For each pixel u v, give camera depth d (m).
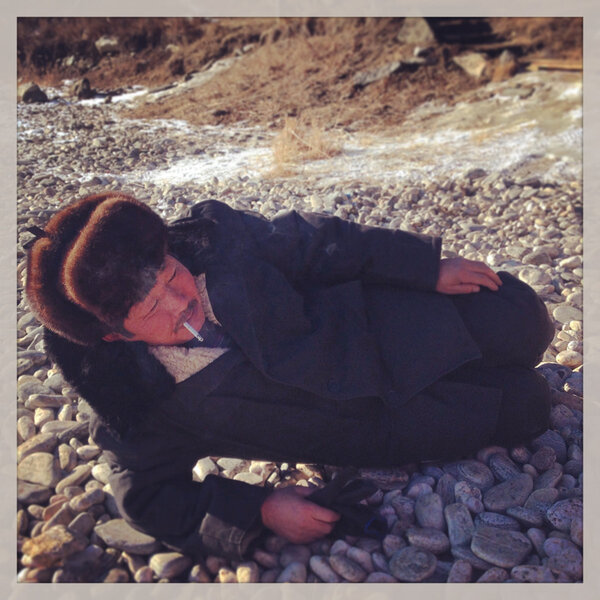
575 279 4.06
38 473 2.41
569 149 6.72
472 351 2.23
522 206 5.45
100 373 1.93
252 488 2.07
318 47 10.69
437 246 2.34
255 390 2.05
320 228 2.35
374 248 2.32
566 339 3.35
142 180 6.69
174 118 9.43
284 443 2.16
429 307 2.29
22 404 2.89
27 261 1.86
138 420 1.97
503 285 2.42
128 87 11.55
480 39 10.09
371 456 2.26
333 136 7.88
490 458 2.45
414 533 2.15
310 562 2.06
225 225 2.21
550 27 9.80
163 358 1.96
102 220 1.78
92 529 2.17
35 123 9.36
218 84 10.61
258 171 6.82
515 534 2.13
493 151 6.92
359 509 2.16
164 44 12.70
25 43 12.97
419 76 9.37
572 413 2.71
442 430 2.25
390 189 6.00
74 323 1.84
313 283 2.33
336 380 2.11
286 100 9.53
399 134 7.89
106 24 13.00
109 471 2.30
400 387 2.19
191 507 2.04
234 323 2.01
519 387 2.34
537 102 8.08
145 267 1.81
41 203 5.79
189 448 2.12
